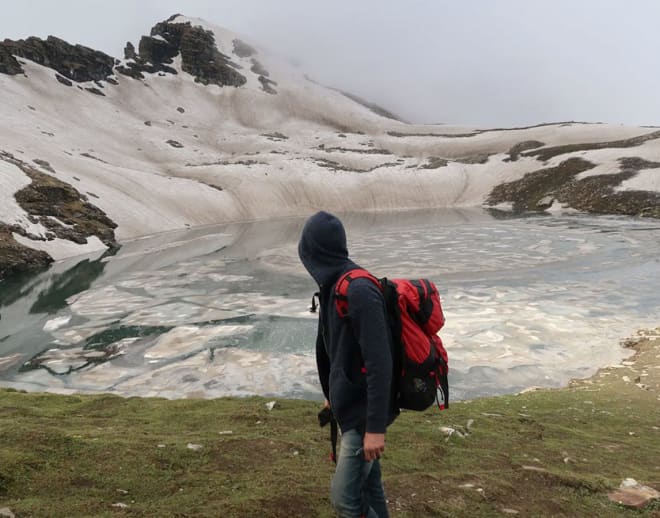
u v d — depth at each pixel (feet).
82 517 11.26
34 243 145.38
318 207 325.83
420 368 8.86
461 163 388.37
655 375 43.88
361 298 8.41
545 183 306.76
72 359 61.52
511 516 14.08
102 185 235.20
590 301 79.36
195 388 51.08
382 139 530.27
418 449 20.25
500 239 158.71
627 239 145.79
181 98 610.24
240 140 497.46
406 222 235.81
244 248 157.38
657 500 15.66
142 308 85.51
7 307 90.58
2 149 217.15
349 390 8.87
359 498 9.19
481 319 71.36
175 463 16.11
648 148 300.61
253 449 18.40
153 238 194.39
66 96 463.42
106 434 19.08
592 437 25.77
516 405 34.68
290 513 12.85
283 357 59.06
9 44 489.26
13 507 11.46
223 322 74.54
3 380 55.31
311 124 620.08
